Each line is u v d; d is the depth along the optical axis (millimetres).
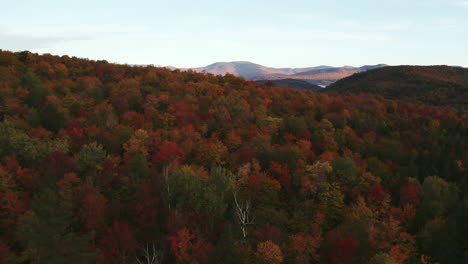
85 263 34469
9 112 68812
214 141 74562
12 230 40094
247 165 63188
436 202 62750
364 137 96500
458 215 58656
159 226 45688
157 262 39062
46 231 35219
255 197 57062
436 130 110000
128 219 47500
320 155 77625
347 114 112812
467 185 75625
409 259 51000
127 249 40688
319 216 55000
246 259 40750
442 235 52781
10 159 49281
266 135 79375
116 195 50656
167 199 50031
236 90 125875
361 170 71875
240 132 82250
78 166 52875
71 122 69000
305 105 120562
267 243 40406
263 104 109500
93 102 82125
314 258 45656
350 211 59062
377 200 64062
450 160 85250
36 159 53969
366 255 46469
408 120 120375
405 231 56531
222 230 47719
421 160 87812
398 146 92250
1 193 42406
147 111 82125
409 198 65938
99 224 43406
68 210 41781
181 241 41375
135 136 65500
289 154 70125
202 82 124250
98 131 66375
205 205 49531
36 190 46688
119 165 60969
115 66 138000
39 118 67938
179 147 67750
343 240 45719
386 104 140750
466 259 50375
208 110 94000
